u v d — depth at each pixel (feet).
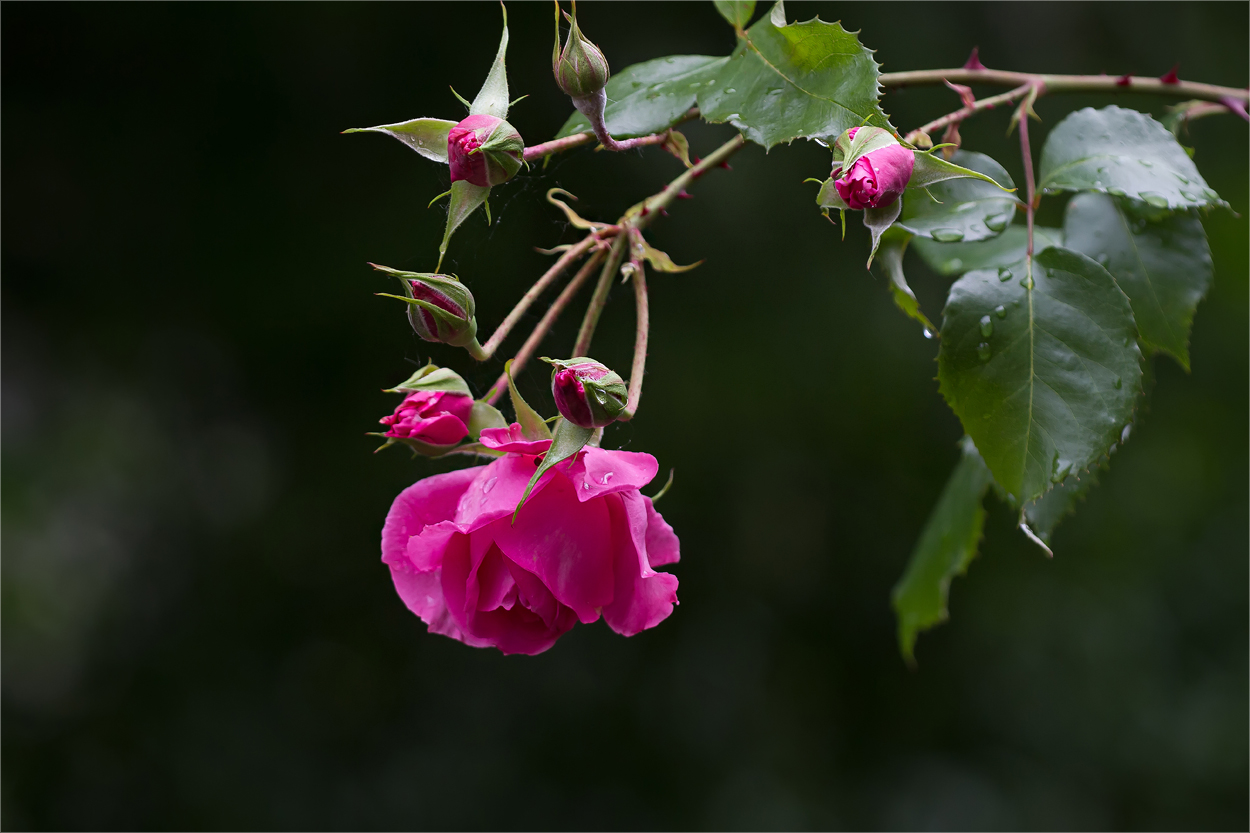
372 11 12.42
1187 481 14.46
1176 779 13.66
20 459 13.03
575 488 3.35
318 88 12.78
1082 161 4.35
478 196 3.58
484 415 3.75
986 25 13.66
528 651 3.73
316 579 13.46
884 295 13.37
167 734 12.83
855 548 13.87
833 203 3.43
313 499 13.38
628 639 13.83
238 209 12.89
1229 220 13.66
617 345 9.54
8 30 12.25
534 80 12.38
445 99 12.54
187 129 12.83
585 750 13.55
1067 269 3.93
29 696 12.86
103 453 13.44
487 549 3.62
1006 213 4.23
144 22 12.42
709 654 13.82
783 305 13.17
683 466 13.24
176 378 13.48
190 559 13.46
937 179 3.38
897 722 13.98
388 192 12.62
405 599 3.93
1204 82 14.28
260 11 12.43
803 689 13.91
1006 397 3.86
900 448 13.65
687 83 4.35
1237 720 13.75
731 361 13.17
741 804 13.39
